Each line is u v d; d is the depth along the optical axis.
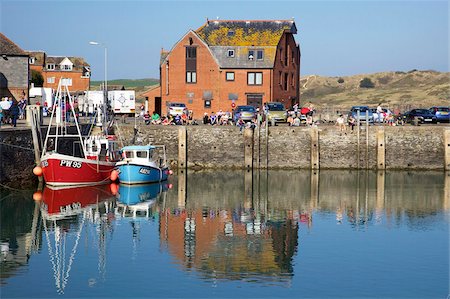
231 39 83.62
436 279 29.17
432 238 36.50
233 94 82.19
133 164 53.22
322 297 26.91
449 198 49.09
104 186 52.44
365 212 43.94
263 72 82.06
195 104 82.75
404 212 43.84
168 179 58.16
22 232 36.75
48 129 50.25
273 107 69.25
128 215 41.88
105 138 55.19
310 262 31.56
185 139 64.06
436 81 158.88
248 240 35.91
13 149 48.28
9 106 54.75
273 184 55.75
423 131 63.06
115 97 82.38
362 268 30.66
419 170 63.25
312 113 73.38
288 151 63.81
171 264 30.98
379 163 63.28
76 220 39.97
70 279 28.70
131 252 32.94
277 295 27.06
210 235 36.91
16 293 26.92
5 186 47.44
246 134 63.72
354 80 166.38
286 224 40.09
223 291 27.42
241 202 47.44
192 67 82.62
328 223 40.44
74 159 50.16
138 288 27.66
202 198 48.75
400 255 32.91
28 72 75.44
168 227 38.66
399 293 27.45
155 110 88.19
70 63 123.81
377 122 68.00
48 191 48.78
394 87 158.38
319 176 60.34
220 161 64.25
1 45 74.38
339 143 63.50
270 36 83.94
